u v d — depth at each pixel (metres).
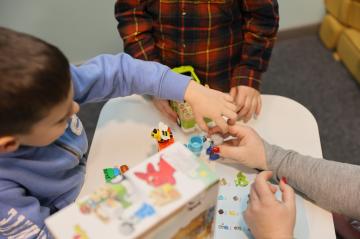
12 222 0.59
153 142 0.79
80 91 0.71
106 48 1.85
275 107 0.86
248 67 0.95
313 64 1.87
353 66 1.72
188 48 0.98
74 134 0.73
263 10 0.90
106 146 0.78
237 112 0.83
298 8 1.93
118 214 0.42
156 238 0.43
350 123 1.59
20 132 0.52
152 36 0.99
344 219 0.92
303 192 0.67
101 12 1.71
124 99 0.88
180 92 0.74
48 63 0.49
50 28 1.72
